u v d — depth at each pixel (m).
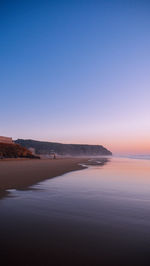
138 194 9.67
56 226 5.44
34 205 7.52
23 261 3.66
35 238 4.64
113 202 8.16
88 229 5.24
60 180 13.77
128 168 24.95
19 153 52.56
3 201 8.01
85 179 14.52
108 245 4.32
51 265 3.54
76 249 4.12
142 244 4.38
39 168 21.53
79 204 7.78
